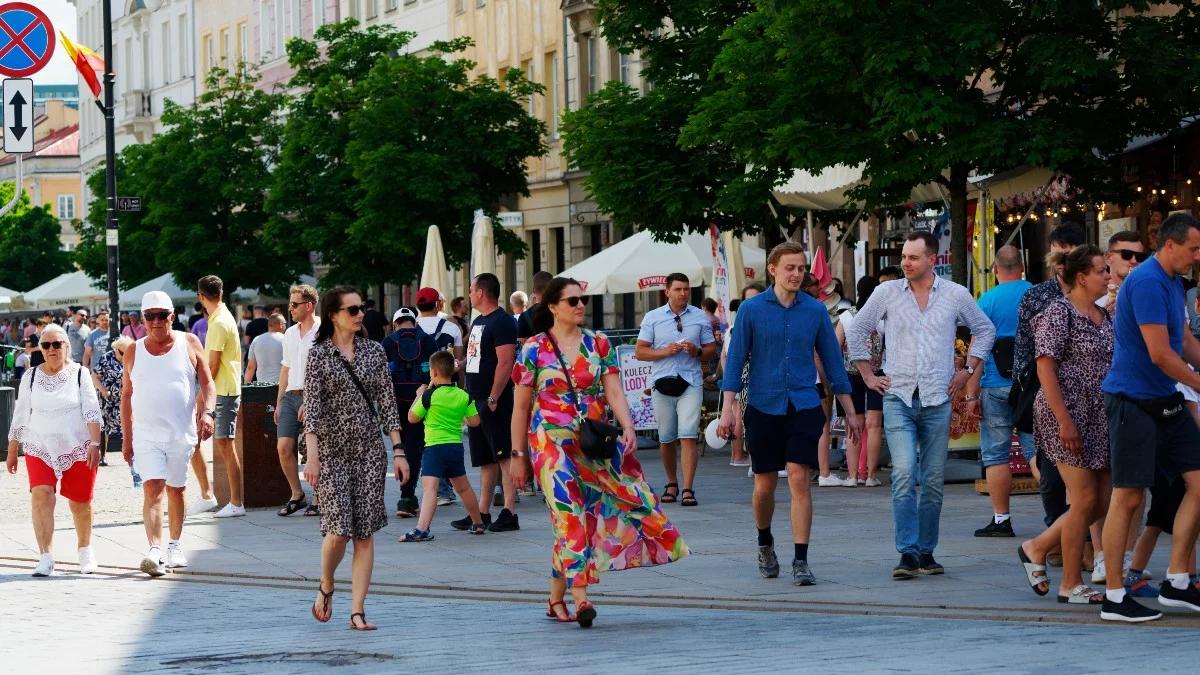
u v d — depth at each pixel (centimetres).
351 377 2716
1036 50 4984
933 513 3098
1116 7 5053
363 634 2669
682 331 4394
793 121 5194
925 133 5038
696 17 7075
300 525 4303
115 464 6456
